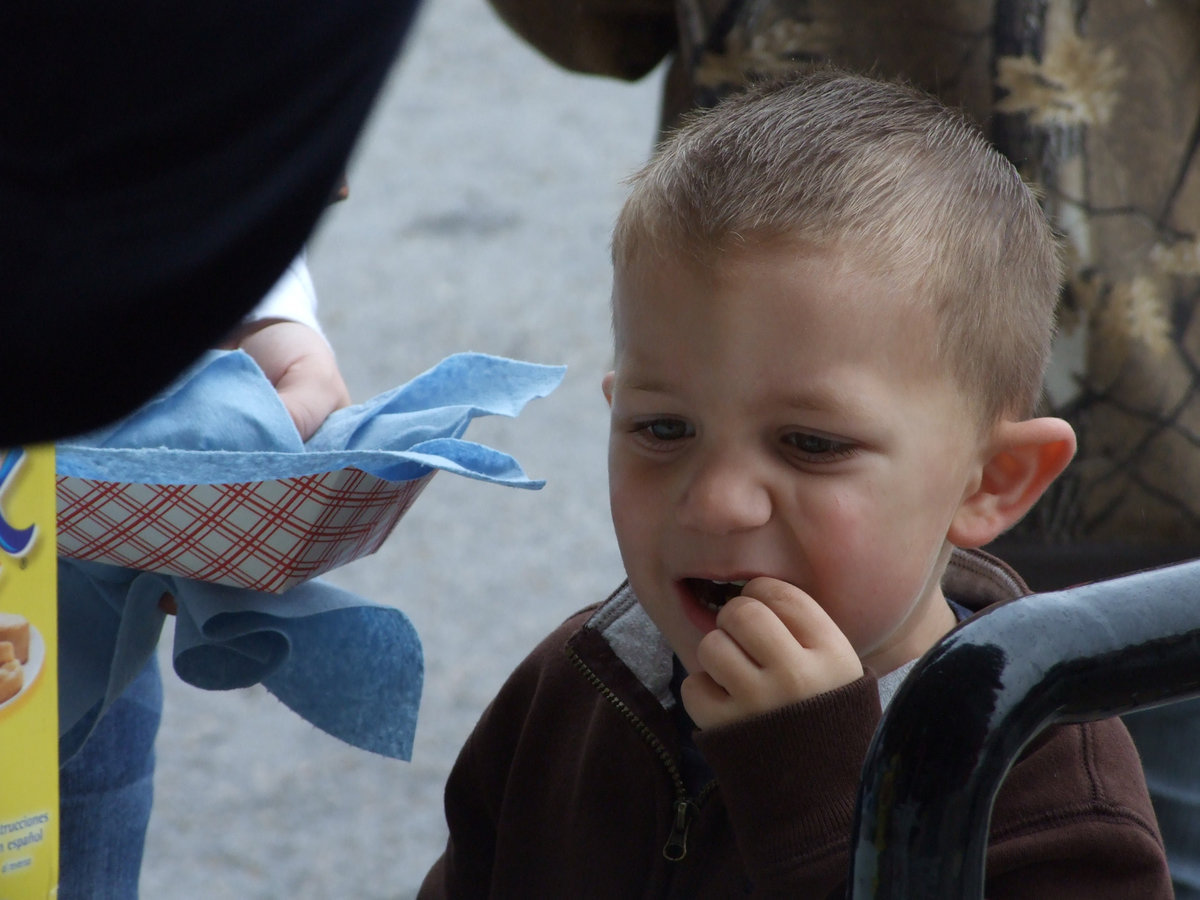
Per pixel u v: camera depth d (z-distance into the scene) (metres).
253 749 10.73
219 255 1.67
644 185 3.55
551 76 26.61
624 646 3.89
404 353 17.48
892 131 3.62
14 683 2.69
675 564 3.35
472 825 4.40
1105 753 3.52
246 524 3.30
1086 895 3.32
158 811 9.90
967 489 3.54
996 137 5.26
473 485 14.95
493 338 17.97
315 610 3.52
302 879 9.26
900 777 2.04
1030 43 5.24
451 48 27.66
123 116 1.51
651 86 26.41
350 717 3.71
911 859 2.03
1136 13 5.25
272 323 4.13
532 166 23.19
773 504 3.24
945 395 3.35
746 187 3.34
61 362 1.62
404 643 3.69
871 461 3.23
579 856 3.93
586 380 17.16
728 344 3.21
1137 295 5.16
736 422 3.24
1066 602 2.12
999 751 2.03
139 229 1.58
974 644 2.08
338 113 1.70
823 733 3.12
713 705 3.26
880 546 3.27
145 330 1.66
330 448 3.68
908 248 3.29
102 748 4.09
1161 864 3.40
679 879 3.71
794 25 5.61
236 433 3.37
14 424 1.66
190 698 11.38
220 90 1.55
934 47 5.36
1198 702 4.85
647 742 3.79
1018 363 3.61
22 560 2.70
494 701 4.40
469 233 20.97
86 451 2.98
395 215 21.45
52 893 2.79
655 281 3.31
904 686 2.12
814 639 3.19
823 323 3.18
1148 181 5.23
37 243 1.53
